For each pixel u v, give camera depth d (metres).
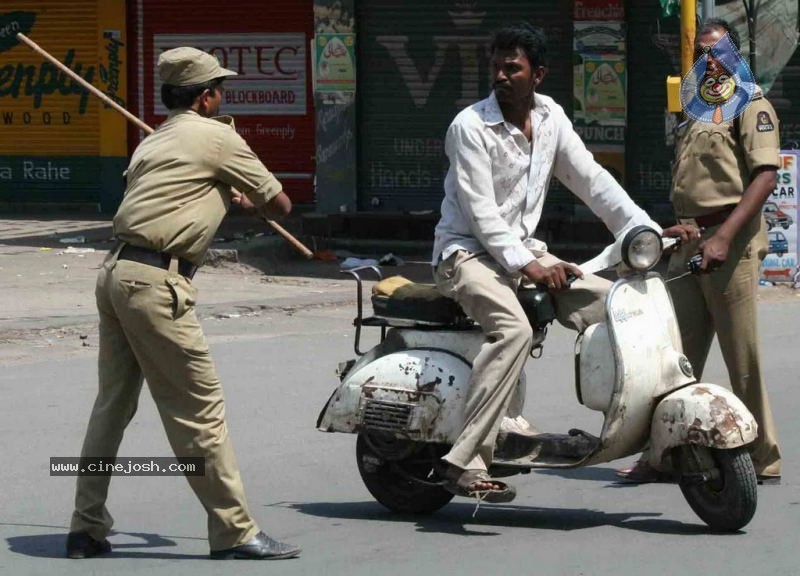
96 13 28.75
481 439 7.54
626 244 7.46
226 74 7.39
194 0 28.09
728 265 8.86
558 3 23.89
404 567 7.13
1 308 17.30
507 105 7.77
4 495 8.89
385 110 24.95
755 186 8.66
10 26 29.27
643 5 23.42
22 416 11.26
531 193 7.86
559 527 8.05
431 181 24.94
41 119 29.52
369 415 8.00
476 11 24.33
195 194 7.09
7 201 29.78
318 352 14.46
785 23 22.39
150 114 28.81
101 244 23.98
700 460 7.60
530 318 7.76
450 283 7.81
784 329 16.00
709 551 7.42
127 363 7.34
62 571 7.10
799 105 22.61
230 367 13.55
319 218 24.83
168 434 7.17
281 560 7.28
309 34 27.59
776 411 11.50
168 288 6.98
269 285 20.20
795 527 7.93
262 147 28.05
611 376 7.49
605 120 23.69
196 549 7.57
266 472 9.55
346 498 8.88
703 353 9.29
